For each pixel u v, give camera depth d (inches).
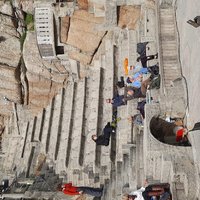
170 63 522.6
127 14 706.2
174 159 455.2
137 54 664.4
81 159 682.8
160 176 497.4
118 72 734.5
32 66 826.2
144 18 665.0
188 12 469.4
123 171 589.3
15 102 860.6
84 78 796.6
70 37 772.0
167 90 495.8
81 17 743.7
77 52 784.9
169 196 465.4
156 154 467.2
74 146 711.7
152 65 603.8
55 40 776.3
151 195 480.7
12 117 876.0
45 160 779.4
